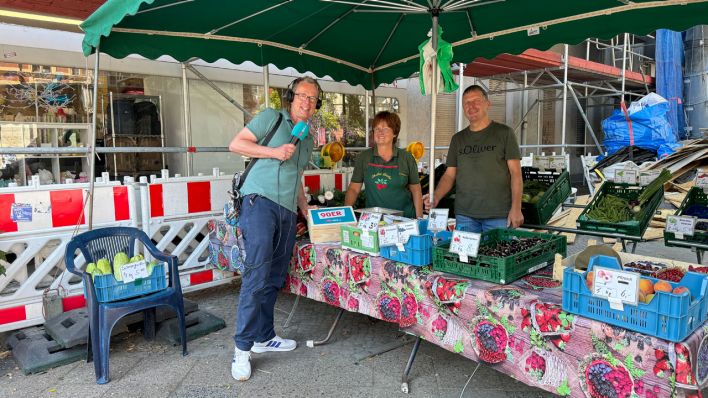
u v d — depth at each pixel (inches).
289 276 143.5
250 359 130.8
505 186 147.5
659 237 267.1
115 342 146.1
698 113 500.4
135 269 128.0
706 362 75.4
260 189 122.8
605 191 164.1
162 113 261.0
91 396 115.7
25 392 117.6
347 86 348.2
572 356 81.3
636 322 73.7
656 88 493.0
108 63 238.4
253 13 144.8
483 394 114.4
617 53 529.7
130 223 167.3
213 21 147.6
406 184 156.6
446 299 100.5
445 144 433.4
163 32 148.3
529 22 161.9
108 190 161.8
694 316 73.8
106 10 107.2
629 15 143.1
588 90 515.2
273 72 299.6
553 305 84.4
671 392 69.9
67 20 212.8
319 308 175.3
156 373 127.0
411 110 404.8
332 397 114.0
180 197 179.5
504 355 91.1
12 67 212.8
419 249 108.9
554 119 540.4
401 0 128.5
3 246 143.8
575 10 148.6
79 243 133.3
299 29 167.9
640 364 72.9
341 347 141.6
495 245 111.0
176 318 149.6
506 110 488.1
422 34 179.8
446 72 121.9
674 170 304.8
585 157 385.7
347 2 131.4
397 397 113.7
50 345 135.6
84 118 236.8
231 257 163.6
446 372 125.7
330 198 175.3
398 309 112.5
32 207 148.2
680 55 497.7
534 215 167.2
